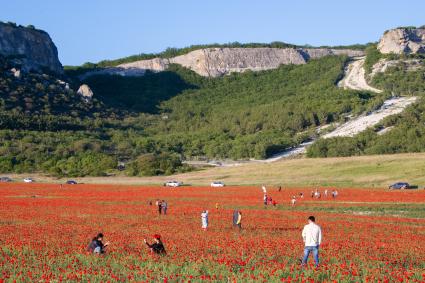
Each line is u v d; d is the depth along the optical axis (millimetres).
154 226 50062
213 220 57156
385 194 91562
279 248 33844
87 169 168375
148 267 26328
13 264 27594
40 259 29453
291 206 77375
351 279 23938
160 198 91625
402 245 37375
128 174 162750
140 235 42062
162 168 168250
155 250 30516
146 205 78562
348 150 179250
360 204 78688
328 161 146875
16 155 185875
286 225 52312
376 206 75625
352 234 44656
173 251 32406
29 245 34812
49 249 33219
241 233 45219
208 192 103188
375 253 32719
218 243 35781
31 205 75875
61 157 186750
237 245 34938
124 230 46625
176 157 186125
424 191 94812
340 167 136750
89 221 55219
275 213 65562
